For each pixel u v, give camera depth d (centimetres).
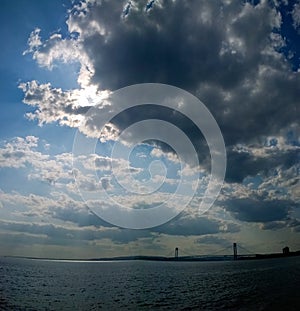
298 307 4616
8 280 9281
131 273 12925
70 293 6825
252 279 8681
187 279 9812
